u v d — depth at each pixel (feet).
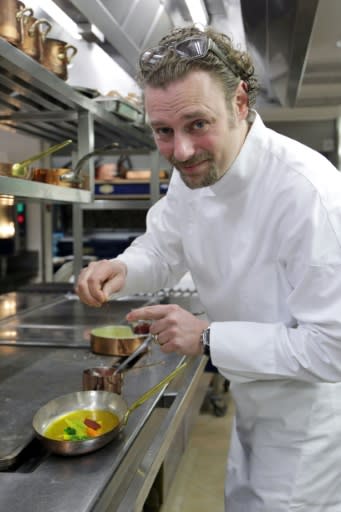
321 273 3.08
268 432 3.86
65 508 2.49
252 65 3.38
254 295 3.67
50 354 5.21
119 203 10.52
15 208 13.25
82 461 2.97
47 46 5.65
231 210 3.70
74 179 6.01
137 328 5.35
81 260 9.98
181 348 3.42
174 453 6.09
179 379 4.67
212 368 9.13
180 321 3.42
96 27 5.93
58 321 6.84
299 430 3.70
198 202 3.95
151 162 10.40
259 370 3.25
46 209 13.89
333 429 3.75
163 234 4.80
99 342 5.18
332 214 3.15
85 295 4.06
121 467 3.03
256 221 3.58
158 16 7.39
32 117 6.94
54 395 4.01
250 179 3.57
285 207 3.37
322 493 3.76
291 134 14.93
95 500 2.60
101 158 14.30
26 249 13.89
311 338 3.12
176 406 4.11
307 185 3.29
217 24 7.99
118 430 3.19
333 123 14.65
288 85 8.31
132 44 6.91
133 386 4.25
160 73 2.82
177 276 5.03
